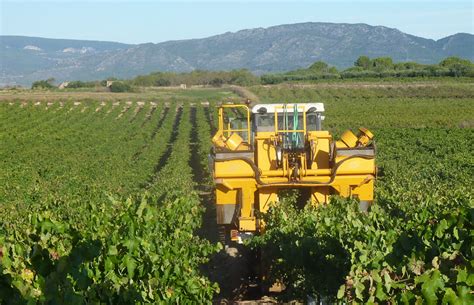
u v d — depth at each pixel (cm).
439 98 8131
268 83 11419
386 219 1197
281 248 1214
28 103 8231
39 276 732
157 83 12550
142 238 987
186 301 964
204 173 3475
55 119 7094
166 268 948
